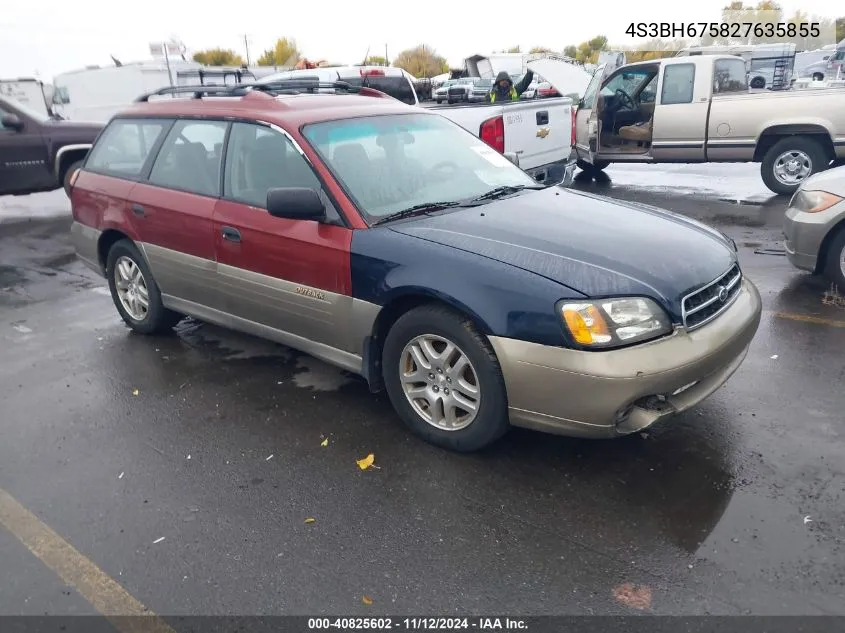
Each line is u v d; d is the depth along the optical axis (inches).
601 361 117.1
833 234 211.8
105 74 837.8
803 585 100.6
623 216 151.7
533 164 317.1
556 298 119.3
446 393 136.9
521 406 125.6
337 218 147.3
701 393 127.6
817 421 143.1
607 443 139.7
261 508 124.8
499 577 105.4
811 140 357.1
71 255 323.0
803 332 187.6
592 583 103.3
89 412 164.1
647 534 112.9
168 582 108.0
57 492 132.8
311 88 202.2
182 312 193.3
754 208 343.3
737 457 132.3
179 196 181.3
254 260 162.2
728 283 138.2
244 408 162.7
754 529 112.5
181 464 140.4
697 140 388.5
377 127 170.4
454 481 130.0
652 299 121.0
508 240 134.2
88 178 213.6
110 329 219.5
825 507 116.8
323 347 156.8
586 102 440.8
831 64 885.2
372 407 160.7
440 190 162.1
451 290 127.7
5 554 116.3
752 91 372.8
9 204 480.7
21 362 195.8
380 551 112.3
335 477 133.3
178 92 213.6
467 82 924.6
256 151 165.6
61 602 105.3
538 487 126.8
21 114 401.4
